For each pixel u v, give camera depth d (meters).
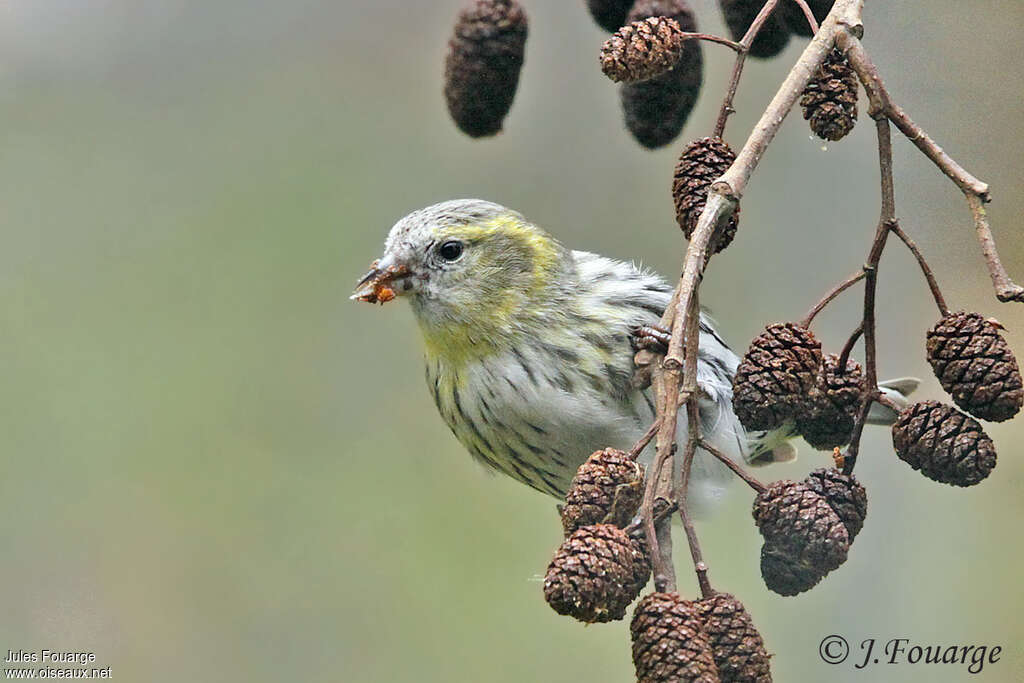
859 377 5.64
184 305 12.24
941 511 9.92
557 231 11.72
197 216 12.37
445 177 12.34
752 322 10.88
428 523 11.81
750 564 10.80
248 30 12.77
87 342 11.98
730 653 4.61
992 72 10.66
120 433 11.84
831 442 5.68
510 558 11.75
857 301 10.79
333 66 12.67
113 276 12.24
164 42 12.74
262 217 12.36
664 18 5.65
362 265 12.29
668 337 5.16
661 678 4.41
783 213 11.02
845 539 4.89
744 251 11.05
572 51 12.02
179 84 12.73
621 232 11.67
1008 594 9.65
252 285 12.28
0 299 12.09
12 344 11.91
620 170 11.83
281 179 12.45
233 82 12.69
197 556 11.55
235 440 11.94
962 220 10.75
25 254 12.27
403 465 11.98
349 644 11.34
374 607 11.48
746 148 5.07
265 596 11.50
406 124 12.55
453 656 11.35
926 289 10.72
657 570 4.54
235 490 11.80
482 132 7.24
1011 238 10.58
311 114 12.59
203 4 12.76
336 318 12.30
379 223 12.33
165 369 12.06
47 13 12.73
